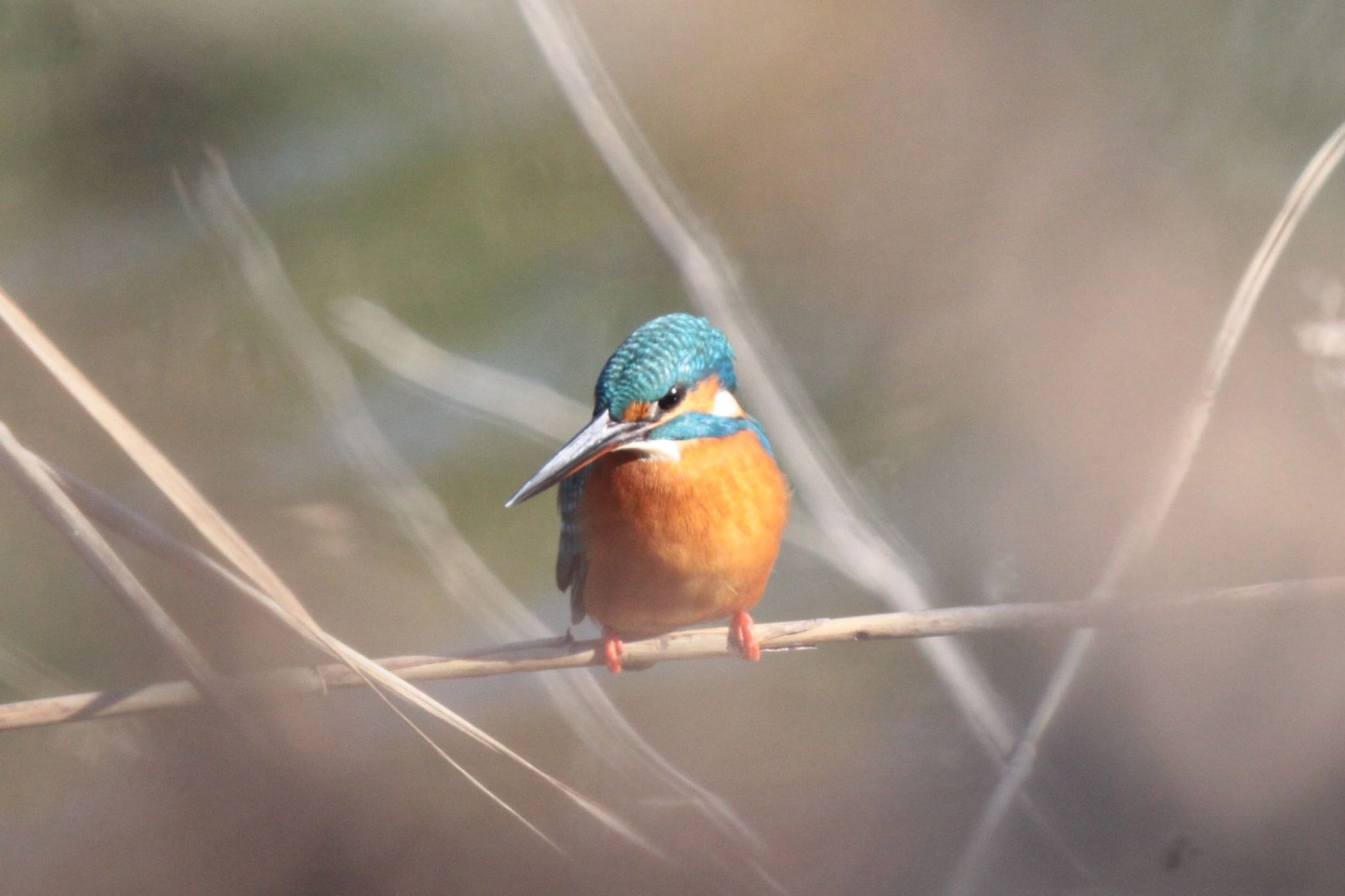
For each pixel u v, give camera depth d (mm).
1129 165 5906
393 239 5934
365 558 5848
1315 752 5766
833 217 5930
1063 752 5781
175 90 5961
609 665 5676
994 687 5809
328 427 5875
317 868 5781
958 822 5770
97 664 5836
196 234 5918
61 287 5910
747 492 5676
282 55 5965
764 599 5848
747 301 5875
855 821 5770
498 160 5949
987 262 5910
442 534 5801
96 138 5949
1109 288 5883
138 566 5855
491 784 5789
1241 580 5812
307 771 5785
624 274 5934
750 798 5785
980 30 5938
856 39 5961
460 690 5805
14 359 5902
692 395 5680
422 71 5977
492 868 5770
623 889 5758
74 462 5891
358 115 5965
